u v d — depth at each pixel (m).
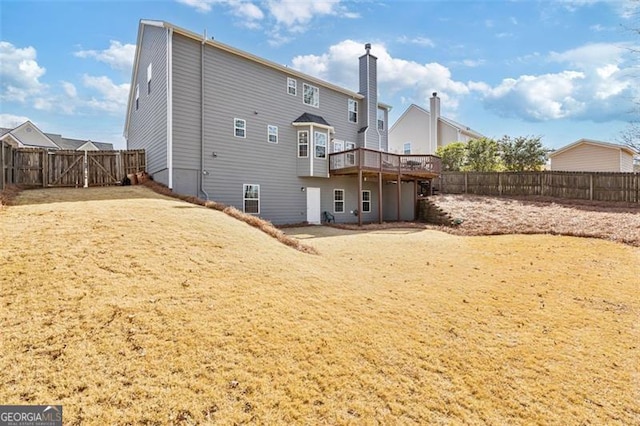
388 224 15.09
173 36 12.12
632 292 5.54
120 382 2.56
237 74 13.87
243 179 13.97
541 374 3.25
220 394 2.60
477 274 6.55
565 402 2.88
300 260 6.46
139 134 16.16
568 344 3.83
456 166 24.19
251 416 2.44
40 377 2.48
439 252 8.61
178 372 2.75
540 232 10.94
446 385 3.01
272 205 14.97
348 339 3.61
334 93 18.11
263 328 3.58
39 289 3.55
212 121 13.04
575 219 11.80
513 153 24.77
